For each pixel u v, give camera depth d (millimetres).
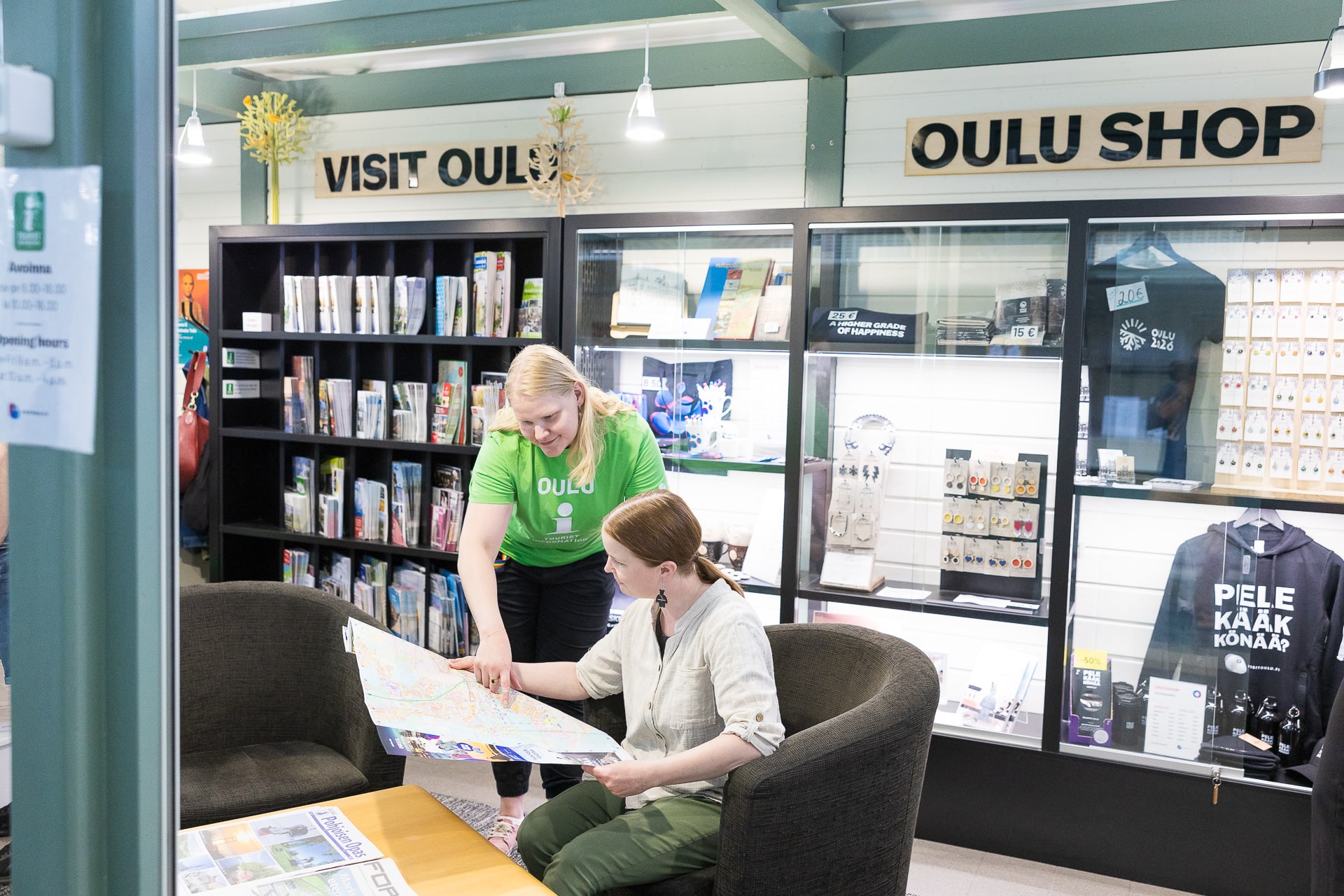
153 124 698
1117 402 3328
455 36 3576
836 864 1979
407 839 1821
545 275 3719
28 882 744
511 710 2039
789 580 3543
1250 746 3223
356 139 4746
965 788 3355
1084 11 3516
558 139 4145
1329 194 3062
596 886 1930
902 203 3824
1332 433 3104
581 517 2828
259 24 3834
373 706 1876
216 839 1798
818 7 3191
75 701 711
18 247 700
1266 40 3295
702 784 2141
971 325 3396
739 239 3652
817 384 3588
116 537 710
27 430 706
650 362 3809
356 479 4305
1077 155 3543
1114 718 3365
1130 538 3424
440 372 4125
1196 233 3205
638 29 4129
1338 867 2182
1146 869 3152
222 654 2699
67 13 669
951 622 3646
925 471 3557
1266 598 3238
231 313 4434
